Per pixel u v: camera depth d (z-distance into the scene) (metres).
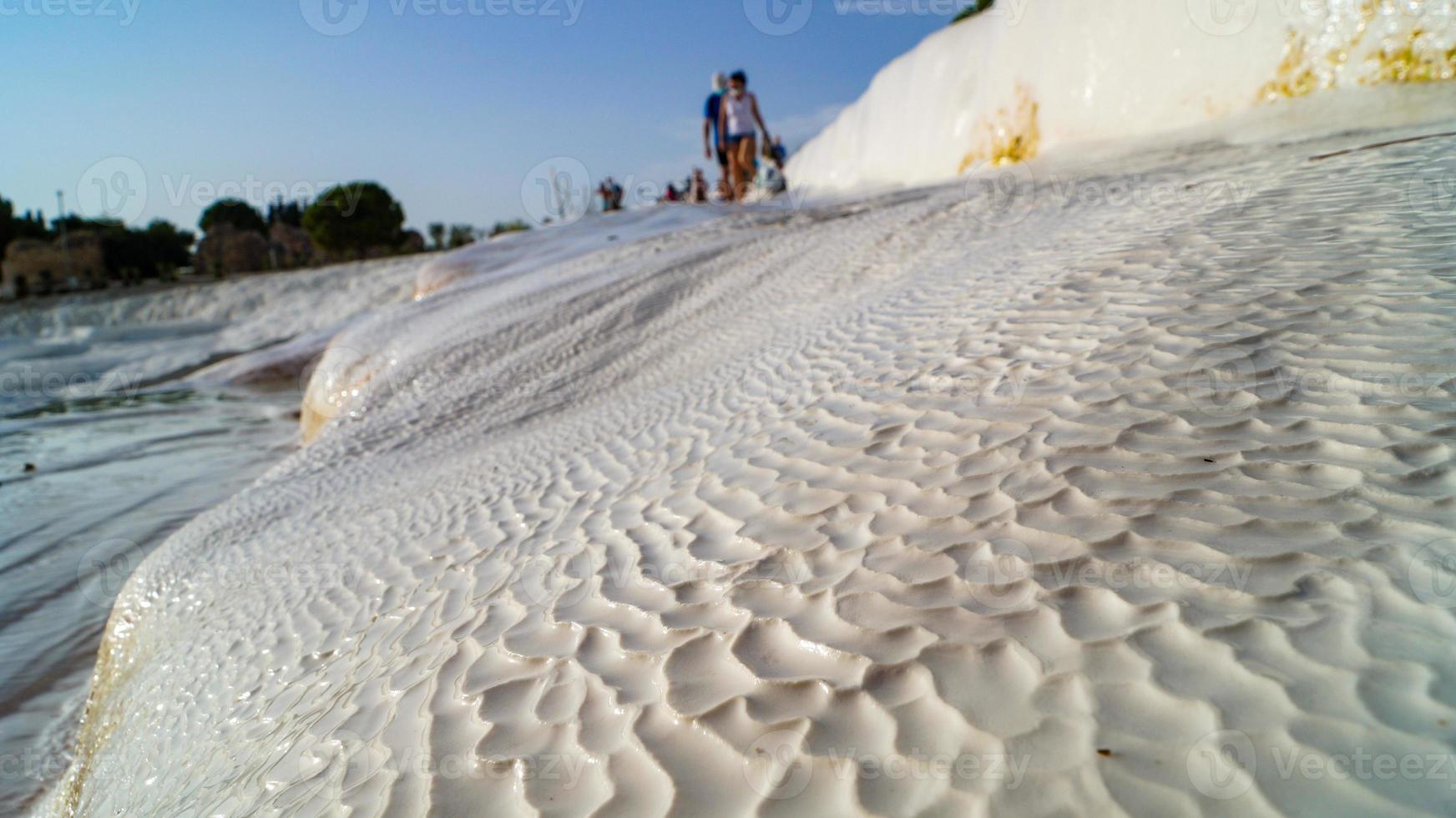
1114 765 1.50
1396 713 1.48
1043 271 4.48
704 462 3.58
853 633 2.04
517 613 2.64
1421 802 1.31
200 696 3.23
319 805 1.97
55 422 13.41
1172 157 7.91
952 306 4.57
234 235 43.69
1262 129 8.00
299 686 2.80
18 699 4.64
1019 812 1.46
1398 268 3.18
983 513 2.41
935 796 1.53
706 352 6.93
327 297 27.48
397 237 45.31
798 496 2.89
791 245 9.70
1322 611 1.74
